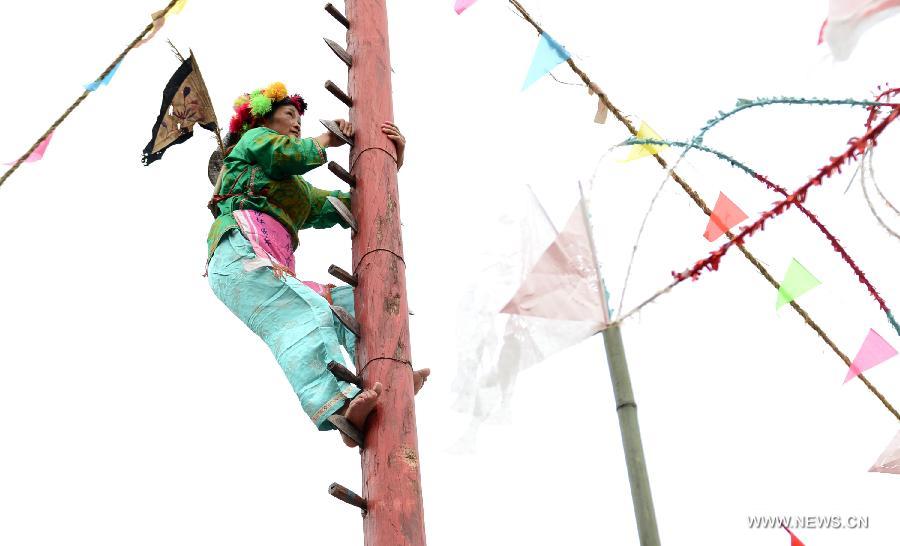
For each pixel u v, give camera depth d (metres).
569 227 3.56
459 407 3.55
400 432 4.62
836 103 3.90
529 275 3.53
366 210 5.19
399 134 5.48
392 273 5.02
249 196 5.47
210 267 5.38
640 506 3.16
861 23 3.04
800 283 4.64
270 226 5.44
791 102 3.96
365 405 4.60
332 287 5.57
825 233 4.56
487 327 3.58
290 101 5.93
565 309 3.47
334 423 4.63
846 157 3.42
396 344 4.84
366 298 4.96
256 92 5.91
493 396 3.52
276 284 5.20
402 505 4.44
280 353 5.02
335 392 4.81
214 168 6.00
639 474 3.21
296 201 5.57
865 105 3.88
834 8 3.06
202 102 5.95
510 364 3.52
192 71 5.96
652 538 3.10
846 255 4.59
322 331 5.02
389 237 5.12
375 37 5.78
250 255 5.28
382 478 4.50
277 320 5.13
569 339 3.47
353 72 5.68
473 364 3.56
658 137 4.48
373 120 5.47
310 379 4.90
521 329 3.54
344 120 5.50
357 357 4.90
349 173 5.34
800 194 3.43
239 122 5.90
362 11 5.87
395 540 4.36
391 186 5.28
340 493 4.43
